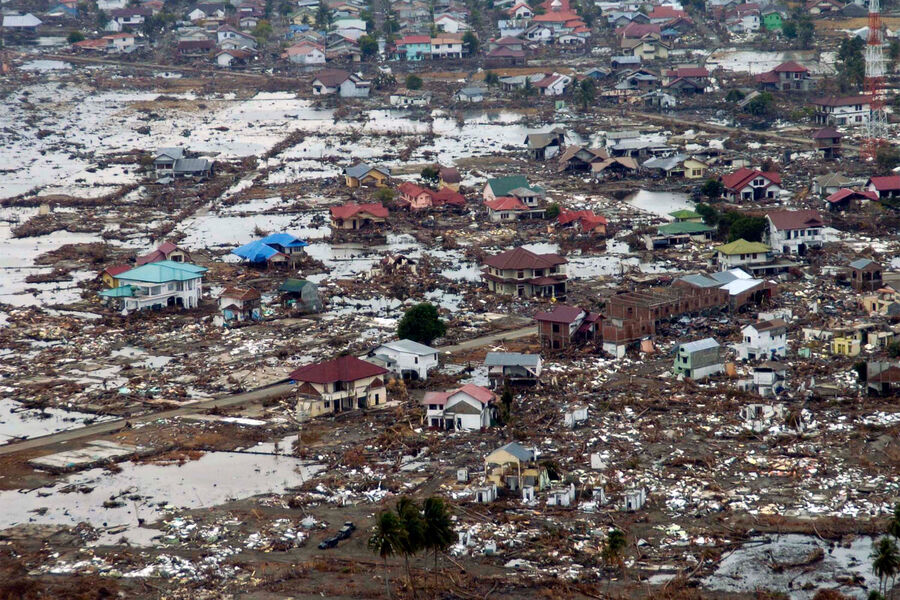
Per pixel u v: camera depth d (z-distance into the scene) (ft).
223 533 575.38
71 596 510.99
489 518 581.94
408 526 511.40
